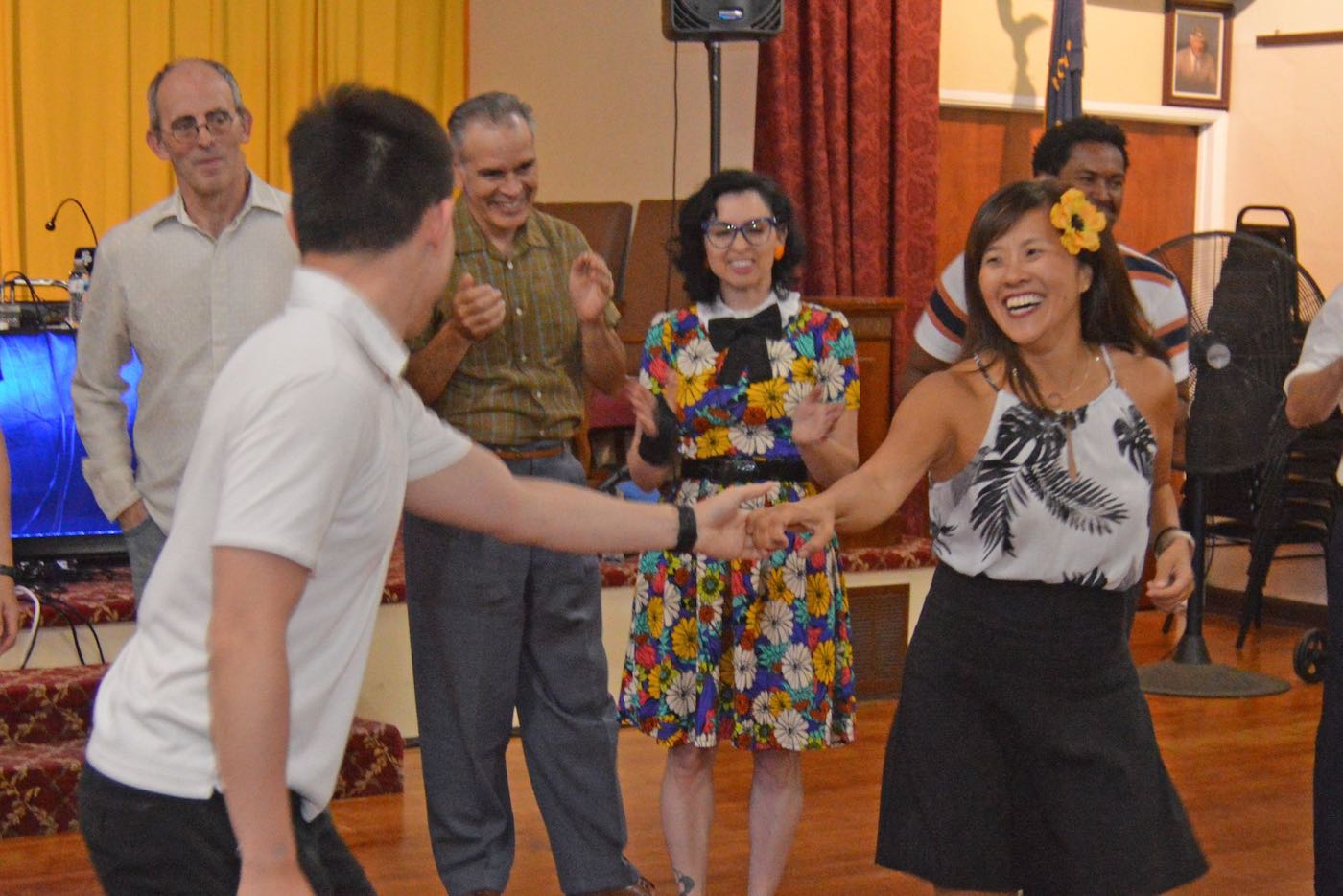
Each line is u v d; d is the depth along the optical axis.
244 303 3.07
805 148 6.03
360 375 1.57
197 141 2.98
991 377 2.40
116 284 3.09
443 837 3.11
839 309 5.22
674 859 3.27
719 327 3.18
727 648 3.20
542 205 6.86
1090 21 7.03
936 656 2.43
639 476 3.24
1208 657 5.73
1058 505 2.33
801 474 3.18
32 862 3.62
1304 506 6.46
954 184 6.81
